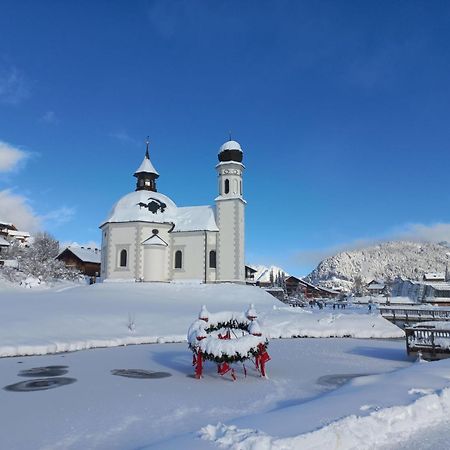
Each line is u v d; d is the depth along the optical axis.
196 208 62.19
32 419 8.82
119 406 9.95
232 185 59.72
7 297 38.03
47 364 16.34
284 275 107.69
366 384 11.16
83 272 81.62
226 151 61.00
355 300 80.25
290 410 8.12
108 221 58.03
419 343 19.36
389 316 40.75
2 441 7.47
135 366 16.06
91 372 14.62
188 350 20.88
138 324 27.88
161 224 58.31
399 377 11.71
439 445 7.01
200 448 6.12
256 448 6.02
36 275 61.12
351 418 7.40
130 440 7.54
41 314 27.00
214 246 58.06
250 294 47.56
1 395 11.04
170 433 7.95
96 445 7.27
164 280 57.75
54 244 92.25
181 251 58.38
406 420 7.96
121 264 57.25
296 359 18.64
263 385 12.84
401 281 101.19
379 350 22.39
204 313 14.84
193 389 12.12
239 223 57.62
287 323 31.94
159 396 11.09
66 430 8.09
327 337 30.08
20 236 112.31
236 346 13.81
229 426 6.98
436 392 9.59
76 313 28.45
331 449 6.48
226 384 12.96
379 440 7.12
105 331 25.16
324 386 12.70
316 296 103.44
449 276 124.69
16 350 18.83
